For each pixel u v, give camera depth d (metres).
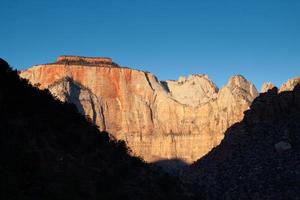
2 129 80.69
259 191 123.56
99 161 90.31
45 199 71.56
